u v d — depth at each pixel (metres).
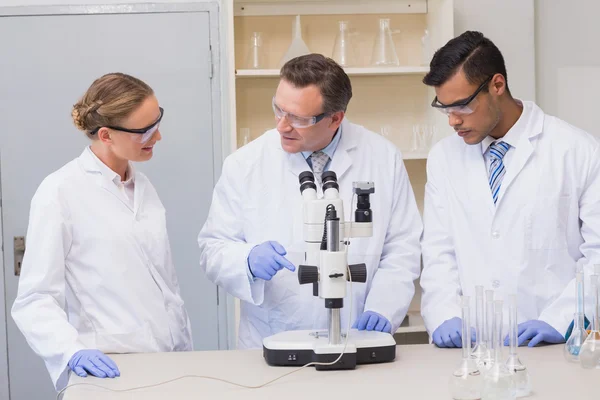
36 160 3.60
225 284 2.26
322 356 1.87
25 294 2.04
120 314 2.17
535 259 2.27
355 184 1.95
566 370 1.83
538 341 2.05
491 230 2.30
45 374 3.62
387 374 1.83
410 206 2.47
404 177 2.48
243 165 2.40
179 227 3.64
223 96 3.60
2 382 3.62
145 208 2.37
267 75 3.35
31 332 1.99
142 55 3.59
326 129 2.21
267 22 3.57
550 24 3.71
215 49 3.59
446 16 3.32
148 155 2.28
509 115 2.28
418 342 3.59
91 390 1.74
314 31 3.59
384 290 2.28
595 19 3.71
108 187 2.25
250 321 2.43
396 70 3.33
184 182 3.63
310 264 1.93
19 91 3.57
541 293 2.27
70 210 2.16
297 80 2.10
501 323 1.65
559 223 2.26
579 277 1.89
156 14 3.58
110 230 2.20
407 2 3.57
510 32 3.61
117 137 2.18
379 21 3.41
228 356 2.05
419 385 1.73
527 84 3.64
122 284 2.18
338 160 2.39
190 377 1.83
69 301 2.17
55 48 3.57
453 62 2.09
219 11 3.58
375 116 3.63
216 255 2.30
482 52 2.10
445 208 2.39
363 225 1.95
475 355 1.75
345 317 2.34
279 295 2.34
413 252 2.41
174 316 2.35
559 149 2.28
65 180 2.19
